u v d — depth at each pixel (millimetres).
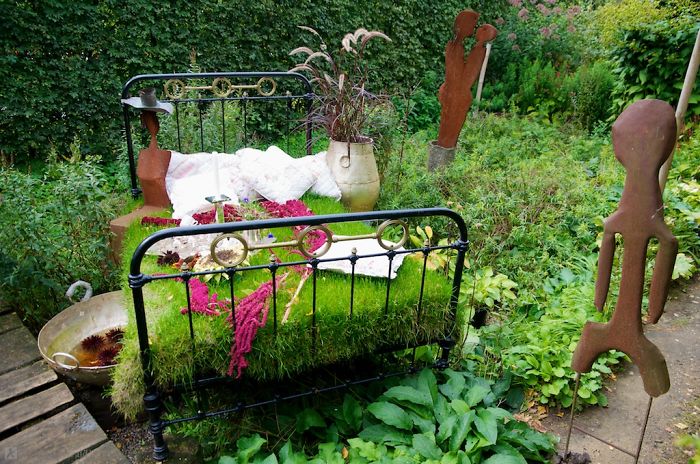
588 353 1854
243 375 2064
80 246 2986
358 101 3670
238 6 5633
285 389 2328
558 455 2143
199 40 5516
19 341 2586
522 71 7836
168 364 1890
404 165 4574
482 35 4566
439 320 2332
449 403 2178
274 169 3484
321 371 2436
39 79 4738
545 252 3527
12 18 4387
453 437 1952
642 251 1634
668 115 1518
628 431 2320
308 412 2158
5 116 4641
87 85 4984
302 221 1867
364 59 7090
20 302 2842
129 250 2650
